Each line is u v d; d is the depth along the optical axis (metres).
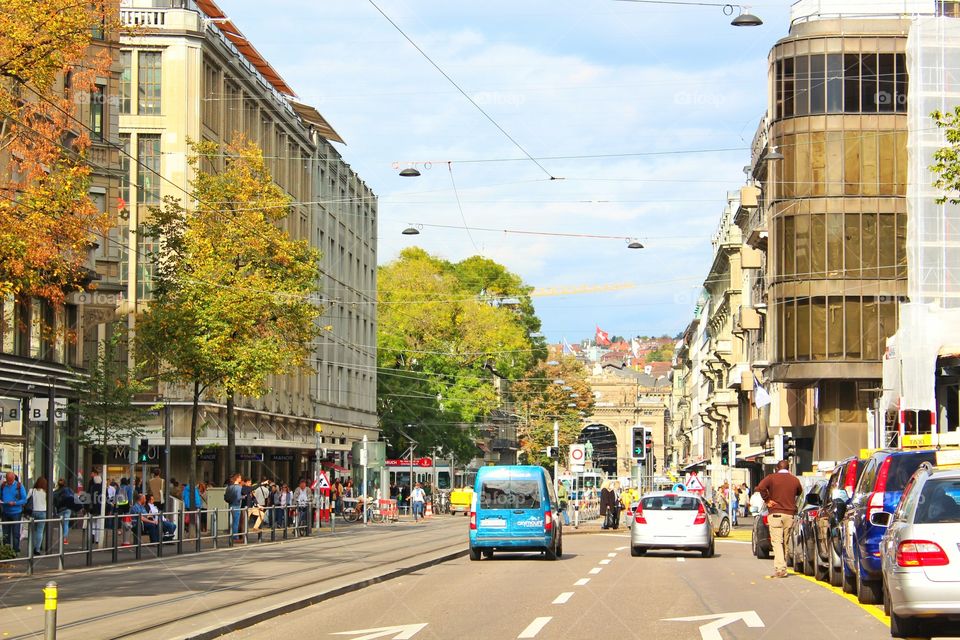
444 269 103.44
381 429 93.00
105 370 40.00
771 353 59.00
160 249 44.09
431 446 92.06
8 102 24.50
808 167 57.28
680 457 160.38
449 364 90.81
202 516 34.44
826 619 16.39
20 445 35.72
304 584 22.41
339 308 83.62
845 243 56.75
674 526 32.03
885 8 58.81
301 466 74.38
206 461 59.25
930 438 22.05
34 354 38.19
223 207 43.03
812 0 59.59
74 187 25.09
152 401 53.97
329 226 81.44
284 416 69.12
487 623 16.19
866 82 57.16
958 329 39.56
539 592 21.03
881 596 18.42
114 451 49.41
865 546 18.12
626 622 16.17
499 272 105.81
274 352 42.03
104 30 27.00
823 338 56.53
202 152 43.91
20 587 22.03
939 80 47.47
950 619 14.56
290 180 72.31
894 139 56.88
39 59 23.58
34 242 23.88
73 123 26.98
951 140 25.36
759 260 69.00
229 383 41.53
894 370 41.06
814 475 44.97
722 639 14.32
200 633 14.52
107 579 23.92
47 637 11.14
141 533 30.27
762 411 70.56
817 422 57.28
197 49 55.75
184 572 25.83
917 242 47.03
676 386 173.25
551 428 115.62
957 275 46.84
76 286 26.44
